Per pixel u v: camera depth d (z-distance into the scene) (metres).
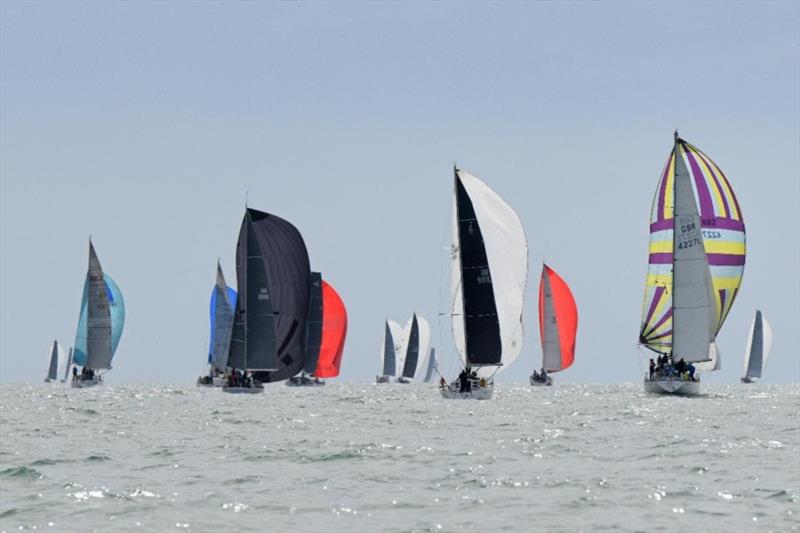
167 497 107.44
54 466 132.38
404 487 113.69
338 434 176.00
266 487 114.06
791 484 113.75
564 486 113.56
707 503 102.69
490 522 94.44
